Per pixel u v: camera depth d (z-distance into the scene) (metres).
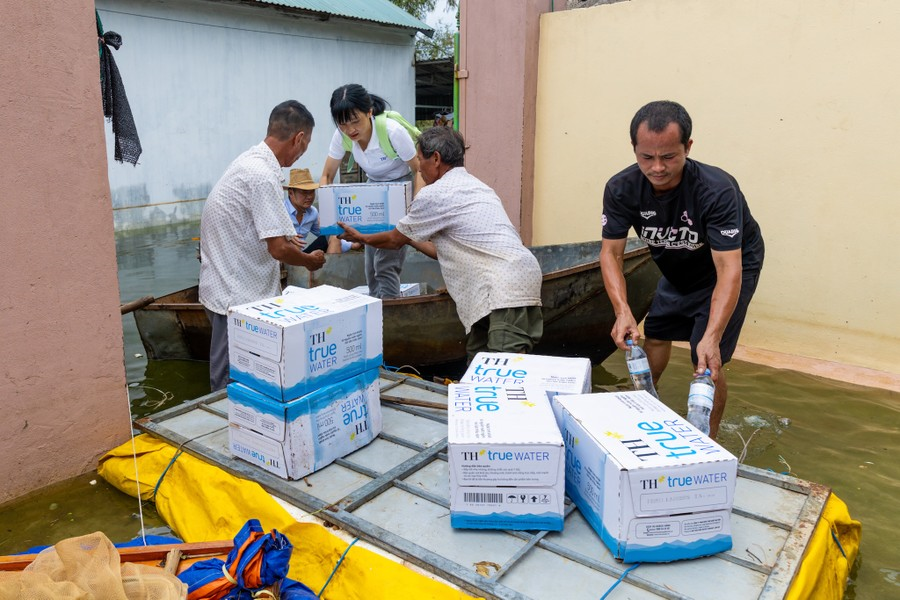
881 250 4.27
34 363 2.79
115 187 9.91
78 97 2.75
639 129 2.51
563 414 2.40
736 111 4.72
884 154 4.17
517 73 5.65
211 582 1.84
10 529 2.66
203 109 10.99
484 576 2.01
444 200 3.35
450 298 3.98
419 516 2.36
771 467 3.22
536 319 3.43
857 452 3.37
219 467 2.72
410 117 15.16
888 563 2.51
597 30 5.30
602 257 3.09
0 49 2.50
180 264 7.78
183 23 10.52
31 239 2.70
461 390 2.55
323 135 13.13
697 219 2.77
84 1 2.71
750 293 3.04
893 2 3.99
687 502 2.01
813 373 4.43
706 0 4.72
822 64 4.31
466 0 5.86
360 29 13.52
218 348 3.45
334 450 2.70
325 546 2.25
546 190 5.88
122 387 3.13
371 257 4.53
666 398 4.02
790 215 4.61
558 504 2.19
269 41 11.87
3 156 2.57
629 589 1.98
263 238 3.24
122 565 1.82
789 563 2.02
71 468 2.99
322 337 2.58
